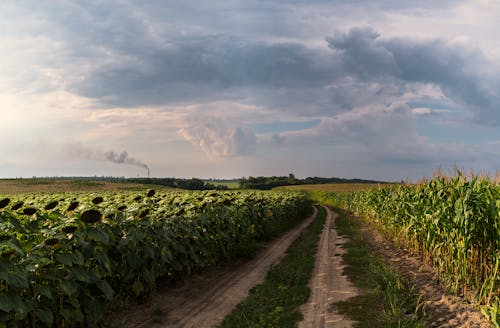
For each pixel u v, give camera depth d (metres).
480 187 9.75
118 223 8.37
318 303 9.59
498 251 8.93
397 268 12.39
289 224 32.03
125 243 8.02
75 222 7.20
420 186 15.13
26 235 6.55
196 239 11.52
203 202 13.22
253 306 9.54
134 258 8.33
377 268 11.87
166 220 10.32
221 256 14.53
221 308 9.56
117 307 8.47
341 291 10.41
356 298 9.50
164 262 10.06
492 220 9.38
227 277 12.82
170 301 9.73
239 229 16.44
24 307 5.63
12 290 5.79
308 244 20.02
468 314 7.80
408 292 9.70
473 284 9.51
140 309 8.84
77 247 6.92
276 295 10.62
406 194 16.78
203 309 9.41
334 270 13.20
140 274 8.73
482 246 9.62
